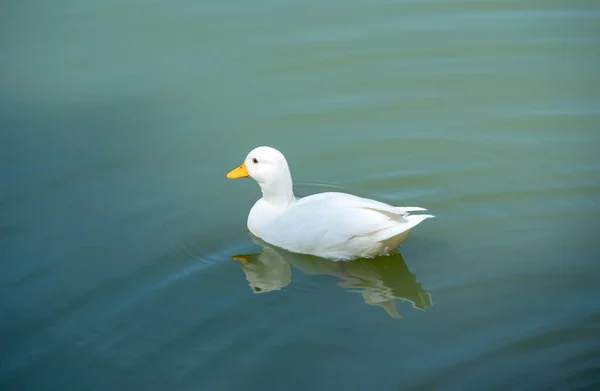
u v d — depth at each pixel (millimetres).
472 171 4141
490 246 3904
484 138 4246
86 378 3643
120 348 3697
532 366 3602
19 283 3859
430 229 3965
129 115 4359
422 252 3898
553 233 3932
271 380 3615
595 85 4398
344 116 4340
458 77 4453
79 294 3828
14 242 3967
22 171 4180
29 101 4410
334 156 4211
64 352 3695
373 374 3613
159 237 3986
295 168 4176
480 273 3832
